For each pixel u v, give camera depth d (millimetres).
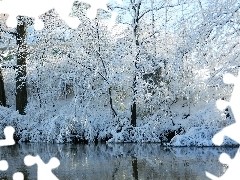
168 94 19016
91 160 11828
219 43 11750
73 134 18984
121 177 9016
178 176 8930
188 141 15570
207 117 16516
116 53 19281
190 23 12875
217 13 11531
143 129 18328
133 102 18938
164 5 19172
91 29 19531
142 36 19625
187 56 13906
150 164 10766
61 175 9336
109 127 19234
